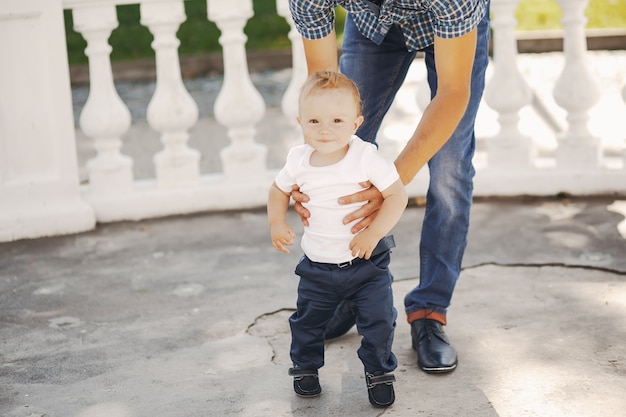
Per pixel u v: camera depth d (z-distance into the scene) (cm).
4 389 367
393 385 351
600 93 580
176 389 359
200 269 495
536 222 537
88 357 393
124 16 1448
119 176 593
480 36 345
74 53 1275
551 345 377
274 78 1178
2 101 547
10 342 414
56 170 566
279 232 325
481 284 448
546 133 802
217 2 583
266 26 1386
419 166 316
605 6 1366
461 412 327
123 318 434
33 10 538
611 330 387
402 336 395
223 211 601
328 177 315
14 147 556
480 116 821
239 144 606
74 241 555
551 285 441
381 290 327
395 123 838
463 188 361
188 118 595
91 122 583
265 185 604
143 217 593
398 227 546
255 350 390
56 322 434
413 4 321
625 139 663
